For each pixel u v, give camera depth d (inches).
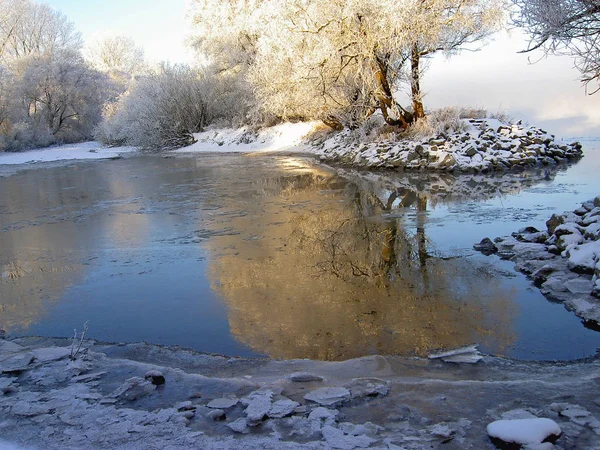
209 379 160.6
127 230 414.0
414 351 181.6
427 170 676.7
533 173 610.2
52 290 276.2
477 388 145.0
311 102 931.3
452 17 735.1
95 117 2042.3
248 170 800.3
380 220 397.1
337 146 918.4
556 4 254.2
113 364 177.5
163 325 219.3
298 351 187.0
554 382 148.5
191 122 1481.3
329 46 740.0
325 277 268.1
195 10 1514.5
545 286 234.8
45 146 1814.7
